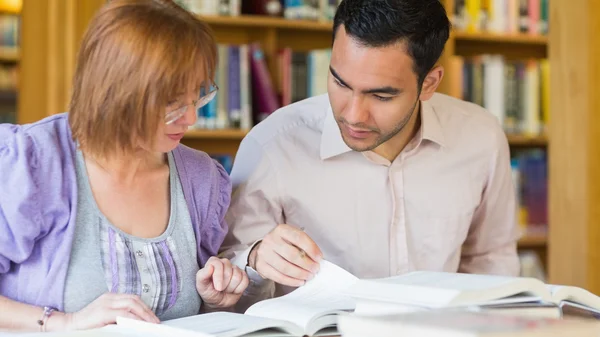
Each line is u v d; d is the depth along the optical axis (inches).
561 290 52.9
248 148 79.4
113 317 56.7
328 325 55.8
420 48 65.2
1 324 58.0
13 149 59.4
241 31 135.9
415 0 65.4
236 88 127.8
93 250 60.6
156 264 62.8
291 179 77.4
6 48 156.8
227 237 76.3
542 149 153.8
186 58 56.7
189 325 53.4
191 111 58.1
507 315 45.8
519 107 142.6
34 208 58.2
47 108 120.3
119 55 56.3
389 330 43.2
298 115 80.2
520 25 144.0
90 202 60.9
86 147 59.1
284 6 132.8
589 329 42.6
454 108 82.8
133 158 61.6
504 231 86.0
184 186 65.7
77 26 120.0
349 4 64.9
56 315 58.1
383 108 65.6
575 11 124.7
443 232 80.3
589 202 123.9
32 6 119.7
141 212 63.1
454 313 46.0
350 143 67.7
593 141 123.7
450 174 80.4
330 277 65.1
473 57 146.0
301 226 78.6
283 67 131.3
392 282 52.8
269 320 53.9
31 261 59.8
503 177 83.7
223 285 64.6
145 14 57.0
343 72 64.7
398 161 78.7
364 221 78.5
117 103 56.5
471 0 141.3
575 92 125.3
